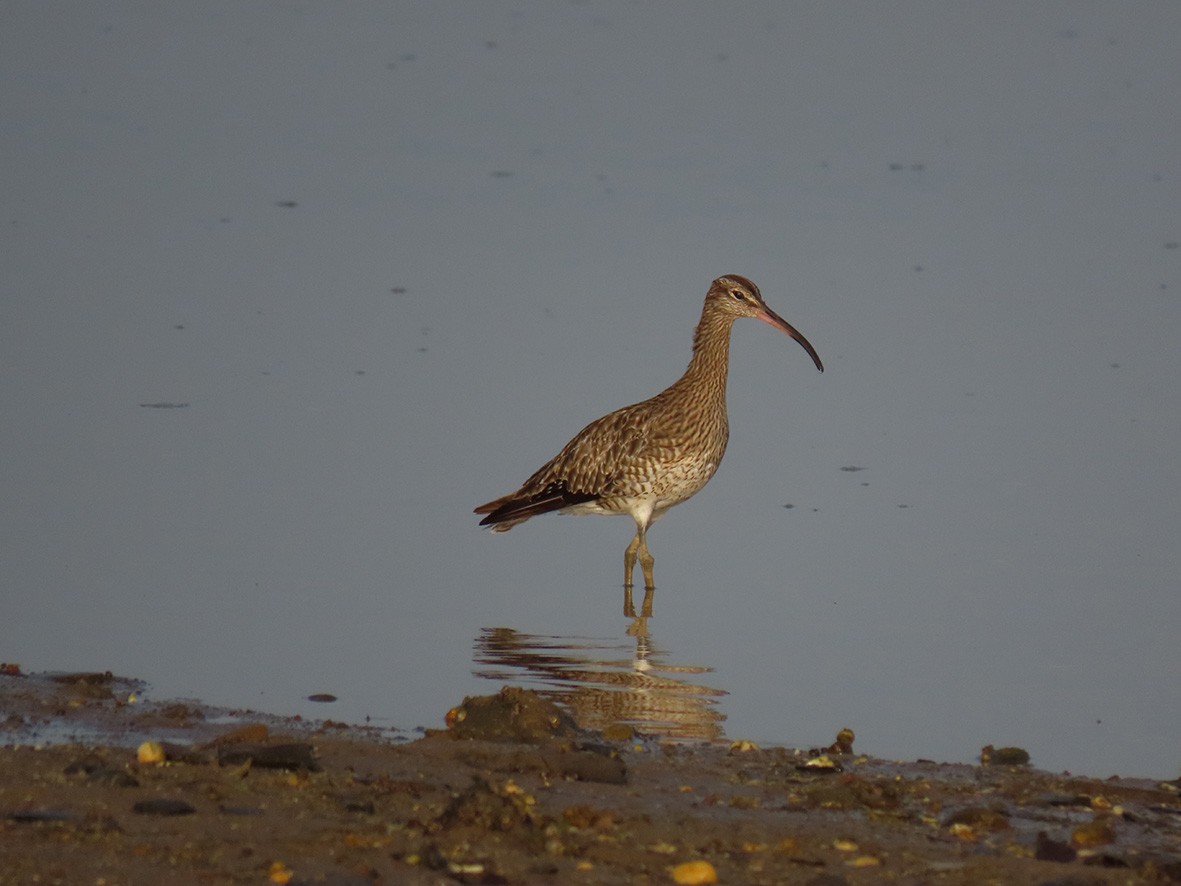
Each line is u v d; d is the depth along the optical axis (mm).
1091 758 14383
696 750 14023
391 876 9922
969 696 15984
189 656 16609
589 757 12859
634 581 20031
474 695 14867
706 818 11766
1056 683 16438
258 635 17344
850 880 10445
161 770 11977
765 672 16641
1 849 10055
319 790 11664
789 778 13172
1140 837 11945
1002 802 12750
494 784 12164
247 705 15109
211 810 11039
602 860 10594
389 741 13812
